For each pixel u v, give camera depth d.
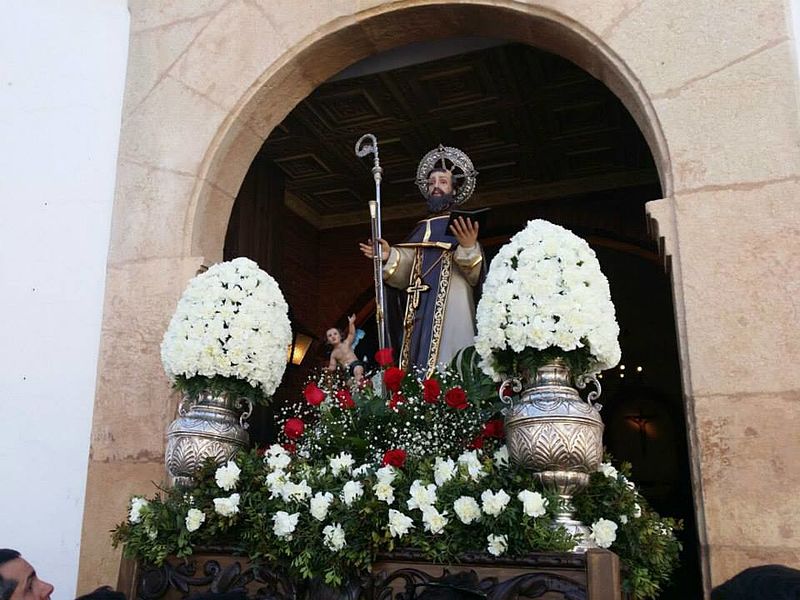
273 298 4.17
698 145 4.12
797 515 3.53
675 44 4.33
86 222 5.25
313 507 3.39
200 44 5.37
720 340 3.82
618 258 12.13
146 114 5.36
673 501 11.34
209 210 5.19
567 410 3.28
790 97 4.04
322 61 5.23
